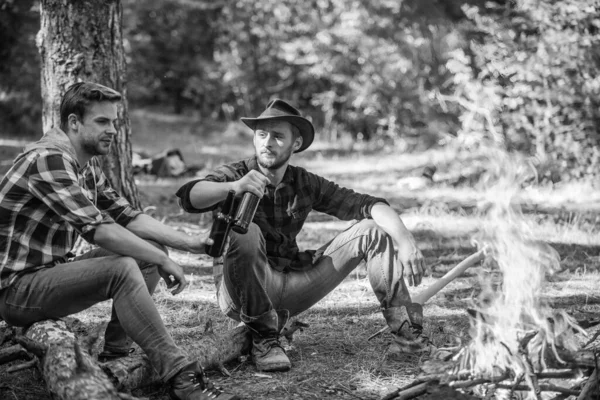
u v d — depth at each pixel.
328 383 3.72
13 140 14.96
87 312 4.91
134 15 19.95
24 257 3.32
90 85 3.38
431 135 13.45
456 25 9.89
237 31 18.47
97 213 3.27
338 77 15.10
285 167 4.00
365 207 4.05
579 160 9.66
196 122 20.38
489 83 9.96
